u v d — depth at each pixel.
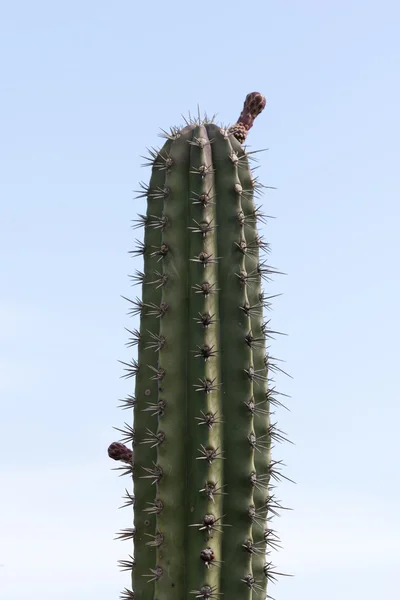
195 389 14.13
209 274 14.57
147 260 15.03
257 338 14.84
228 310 14.59
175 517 13.77
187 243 14.84
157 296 14.77
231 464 14.08
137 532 14.10
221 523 13.87
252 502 14.02
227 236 14.93
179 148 15.32
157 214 15.23
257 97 16.50
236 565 13.80
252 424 14.20
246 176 15.45
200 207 14.89
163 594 13.55
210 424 13.95
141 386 14.52
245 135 16.22
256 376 14.53
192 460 13.97
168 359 14.24
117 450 15.01
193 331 14.36
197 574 13.57
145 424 14.38
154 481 13.91
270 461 14.66
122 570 14.11
